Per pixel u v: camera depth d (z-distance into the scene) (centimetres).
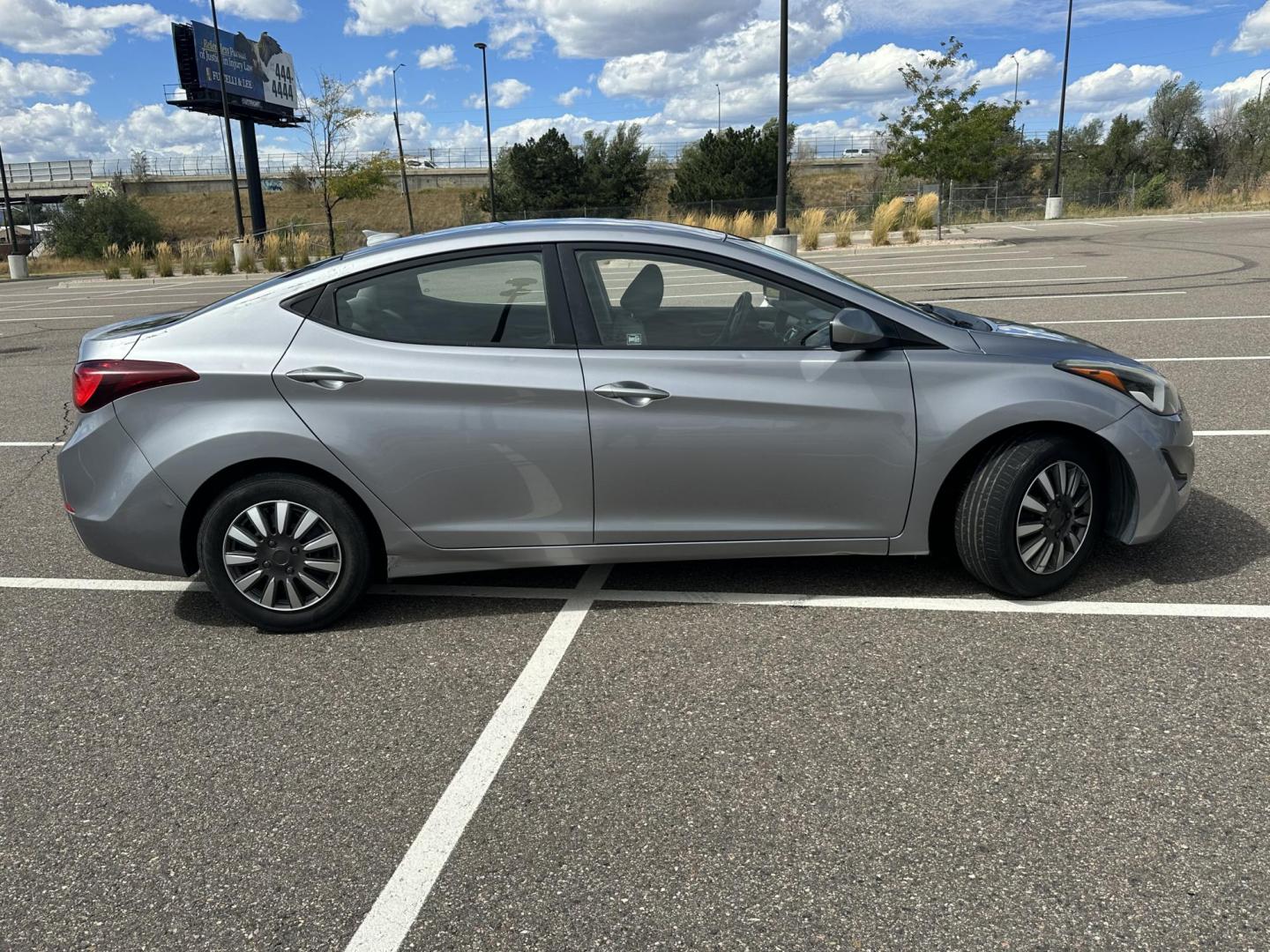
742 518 363
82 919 224
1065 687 308
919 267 1806
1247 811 243
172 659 359
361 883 232
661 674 330
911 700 304
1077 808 247
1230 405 651
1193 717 287
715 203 4397
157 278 2755
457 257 357
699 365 351
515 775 275
